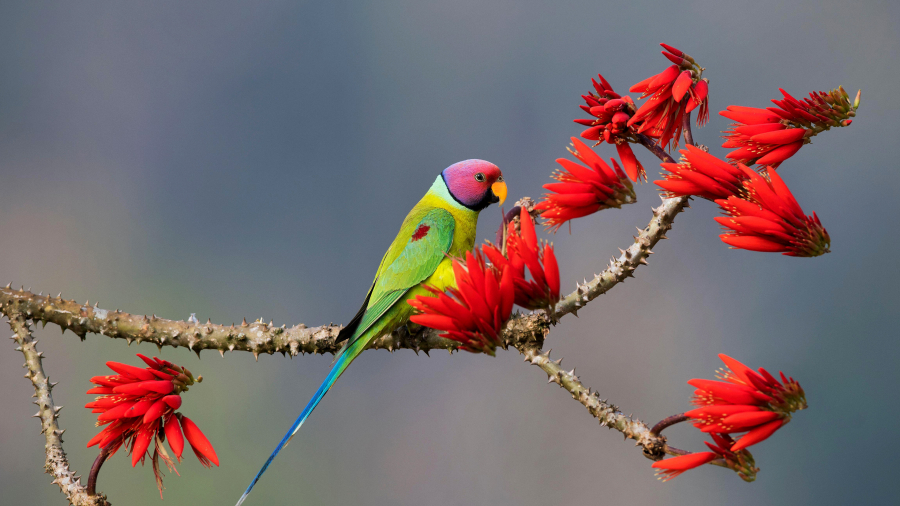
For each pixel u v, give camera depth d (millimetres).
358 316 9117
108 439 8883
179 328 9000
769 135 8844
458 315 8773
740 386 8758
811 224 8781
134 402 8875
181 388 8883
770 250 8797
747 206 8797
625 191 8859
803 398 8742
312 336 9039
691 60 8875
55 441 8945
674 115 8883
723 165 8820
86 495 8906
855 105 8836
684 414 8805
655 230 8898
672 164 8836
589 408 8852
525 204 8977
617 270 8906
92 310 8992
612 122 8883
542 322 8891
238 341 9016
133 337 8992
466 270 8789
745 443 8742
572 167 8859
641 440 8820
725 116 8867
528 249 8805
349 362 9078
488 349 8773
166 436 8867
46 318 8984
